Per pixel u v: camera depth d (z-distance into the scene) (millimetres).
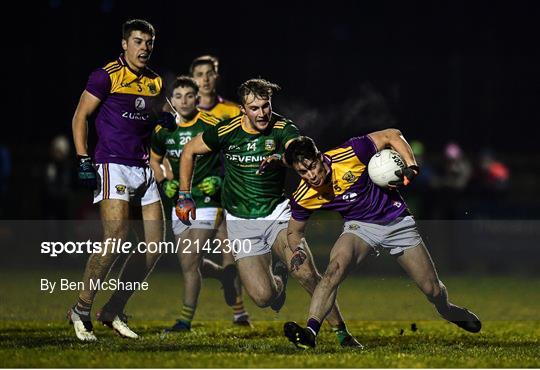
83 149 28797
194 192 32281
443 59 96125
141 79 29250
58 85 88312
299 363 22844
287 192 44469
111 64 28969
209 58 35188
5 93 87625
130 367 22344
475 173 73312
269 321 34875
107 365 22594
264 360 23297
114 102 28875
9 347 26203
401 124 94438
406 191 67938
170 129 30453
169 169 32875
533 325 34500
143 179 29438
